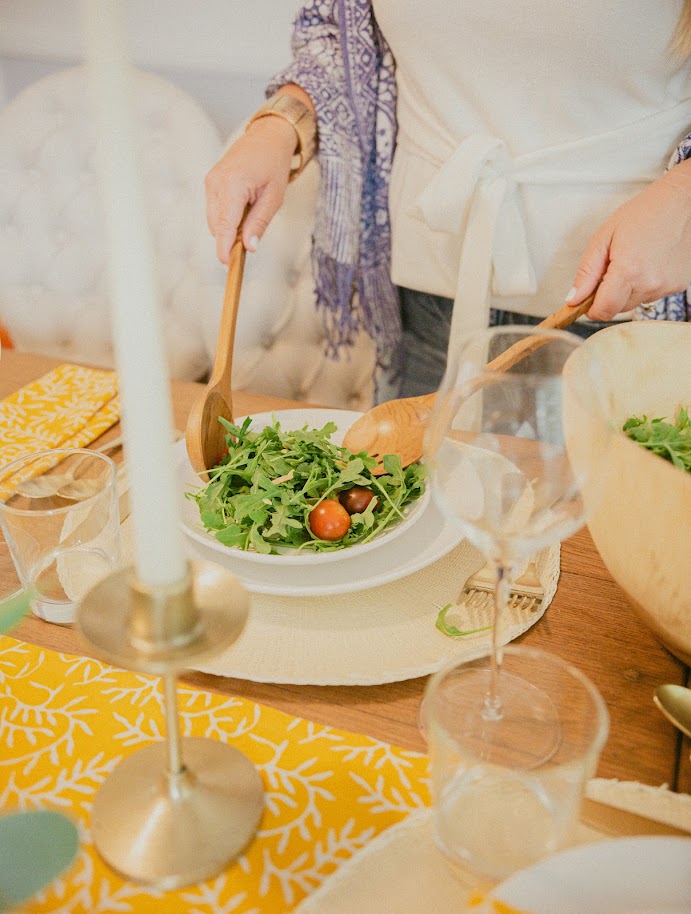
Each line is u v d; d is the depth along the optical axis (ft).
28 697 1.94
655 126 3.60
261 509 2.41
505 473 1.74
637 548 1.77
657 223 3.04
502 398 1.79
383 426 2.85
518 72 3.65
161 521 1.20
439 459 1.72
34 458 2.28
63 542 2.23
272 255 5.43
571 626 2.19
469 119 3.91
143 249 1.03
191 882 1.51
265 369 5.77
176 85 5.74
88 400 3.43
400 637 2.14
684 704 1.81
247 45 5.75
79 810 1.67
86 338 6.09
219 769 1.68
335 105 4.07
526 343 1.78
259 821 1.63
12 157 5.71
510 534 1.62
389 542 2.45
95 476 2.66
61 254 5.85
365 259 4.55
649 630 2.16
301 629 2.17
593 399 1.62
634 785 1.67
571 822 1.44
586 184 3.76
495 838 1.45
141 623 1.25
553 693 1.88
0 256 5.92
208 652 1.25
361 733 1.88
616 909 1.24
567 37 3.43
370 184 4.38
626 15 3.30
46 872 1.29
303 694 1.99
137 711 1.91
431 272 4.30
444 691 1.87
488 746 1.71
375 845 1.55
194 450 2.65
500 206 3.77
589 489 1.61
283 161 3.77
